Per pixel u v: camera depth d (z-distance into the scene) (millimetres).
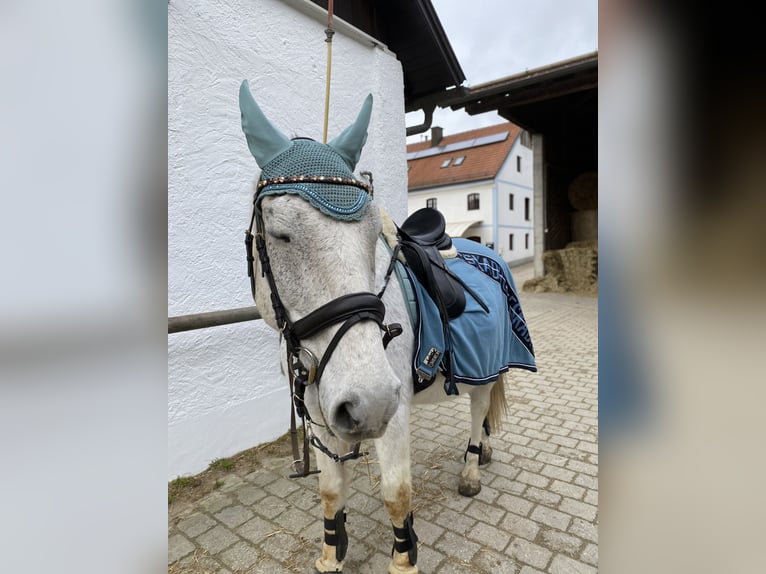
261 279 1352
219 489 2531
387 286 1579
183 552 2029
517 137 22656
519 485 2477
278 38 3025
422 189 23141
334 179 1136
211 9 2623
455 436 3148
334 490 1678
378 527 2160
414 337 1640
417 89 5008
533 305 8867
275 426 3105
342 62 3545
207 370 2686
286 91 3100
